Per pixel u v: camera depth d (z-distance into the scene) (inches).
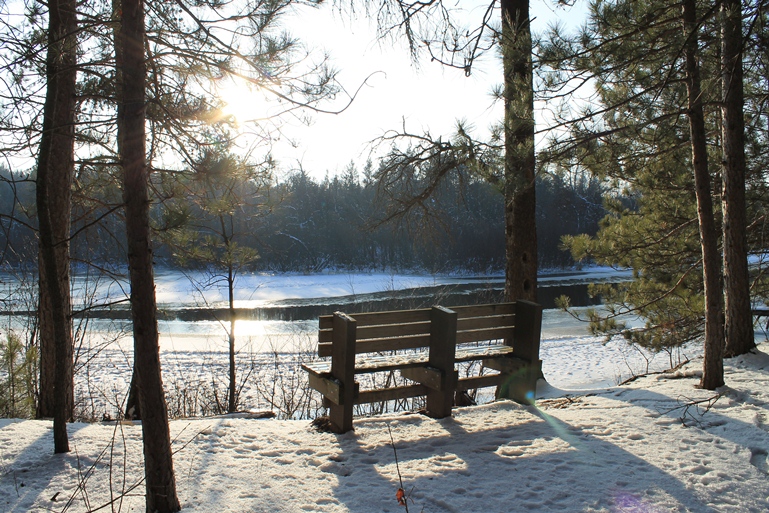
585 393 244.2
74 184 264.2
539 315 201.3
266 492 129.1
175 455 150.6
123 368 483.8
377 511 120.9
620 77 255.8
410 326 190.9
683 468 142.9
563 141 244.2
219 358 559.5
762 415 182.2
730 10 197.8
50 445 155.6
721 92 261.4
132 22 120.0
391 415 191.8
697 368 259.4
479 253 1658.5
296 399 355.3
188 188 211.6
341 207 1994.3
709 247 219.6
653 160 345.4
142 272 117.2
